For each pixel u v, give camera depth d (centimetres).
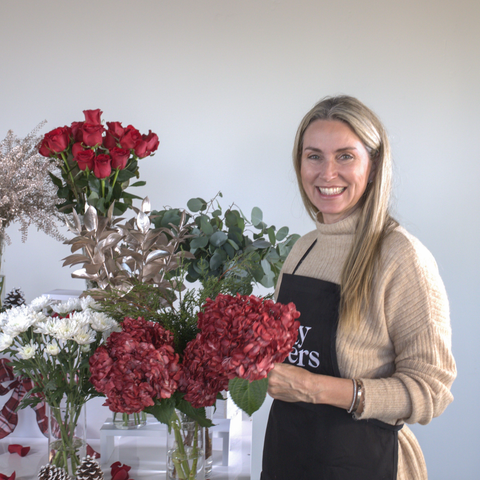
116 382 87
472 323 242
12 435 145
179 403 95
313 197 117
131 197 161
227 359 79
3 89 233
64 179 155
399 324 102
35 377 112
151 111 238
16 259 236
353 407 99
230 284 110
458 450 243
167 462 106
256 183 241
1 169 136
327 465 108
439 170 239
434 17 235
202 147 240
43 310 122
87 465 105
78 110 236
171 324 101
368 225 109
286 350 82
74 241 127
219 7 236
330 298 114
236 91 238
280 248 169
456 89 237
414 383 96
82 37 234
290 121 238
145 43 236
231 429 131
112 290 112
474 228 240
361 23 236
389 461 107
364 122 108
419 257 102
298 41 237
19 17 232
